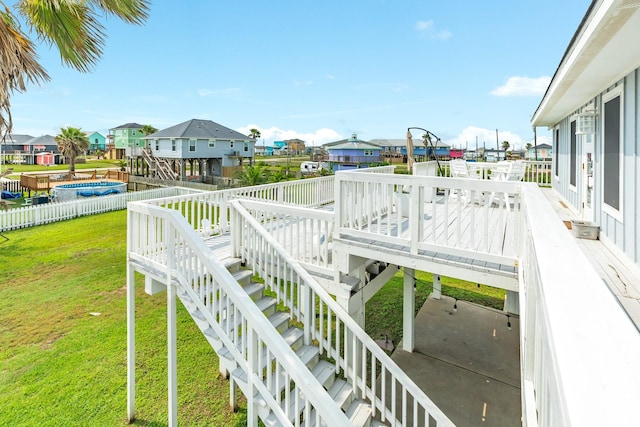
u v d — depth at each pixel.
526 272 2.33
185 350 5.76
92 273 8.88
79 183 21.91
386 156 54.75
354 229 4.28
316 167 39.12
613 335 0.65
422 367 5.49
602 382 0.53
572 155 6.48
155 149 30.52
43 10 4.57
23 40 4.52
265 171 27.14
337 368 3.89
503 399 4.79
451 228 4.95
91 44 5.18
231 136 32.09
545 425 1.04
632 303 2.58
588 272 0.96
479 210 6.48
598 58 3.02
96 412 4.38
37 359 5.39
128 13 4.97
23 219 13.42
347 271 4.30
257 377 2.94
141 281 8.48
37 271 8.96
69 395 4.64
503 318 7.09
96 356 5.50
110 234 12.60
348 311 4.26
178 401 4.64
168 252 3.92
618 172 3.68
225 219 6.67
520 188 3.36
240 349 3.52
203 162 30.83
